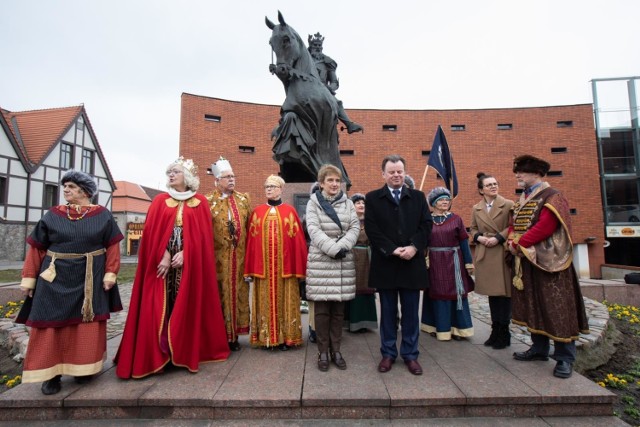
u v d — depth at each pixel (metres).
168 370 2.99
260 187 18.81
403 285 2.91
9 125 21.80
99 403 2.46
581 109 20.89
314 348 3.56
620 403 3.24
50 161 21.91
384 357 2.99
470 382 2.69
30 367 2.51
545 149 20.70
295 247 3.50
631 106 22.61
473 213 4.04
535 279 3.05
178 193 3.19
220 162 3.67
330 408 2.43
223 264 3.52
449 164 5.41
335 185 3.25
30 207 20.67
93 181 2.96
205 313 3.19
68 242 2.71
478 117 20.86
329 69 7.25
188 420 2.43
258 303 3.50
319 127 6.29
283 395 2.48
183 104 18.09
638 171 22.19
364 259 4.15
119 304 2.96
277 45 6.04
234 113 18.91
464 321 3.85
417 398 2.43
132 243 34.06
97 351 2.73
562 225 2.92
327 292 2.98
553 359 3.00
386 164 3.12
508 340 3.59
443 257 3.85
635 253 22.94
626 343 4.89
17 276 10.70
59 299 2.63
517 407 2.45
